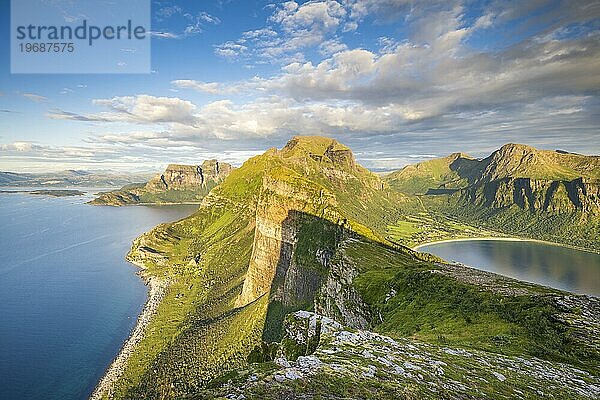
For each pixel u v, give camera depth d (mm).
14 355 170250
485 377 31125
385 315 75938
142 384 143750
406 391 24422
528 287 72625
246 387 21984
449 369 31750
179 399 21250
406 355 34219
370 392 23344
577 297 59656
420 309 69875
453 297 69188
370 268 109125
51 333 194000
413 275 83625
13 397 139250
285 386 22422
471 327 55406
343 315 91562
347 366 27984
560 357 41344
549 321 50719
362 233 197125
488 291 69062
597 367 38562
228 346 166875
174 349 171875
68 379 151125
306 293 176375
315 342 48344
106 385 145250
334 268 119000
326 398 21516
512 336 48594
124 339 188500
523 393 29016
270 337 156875
